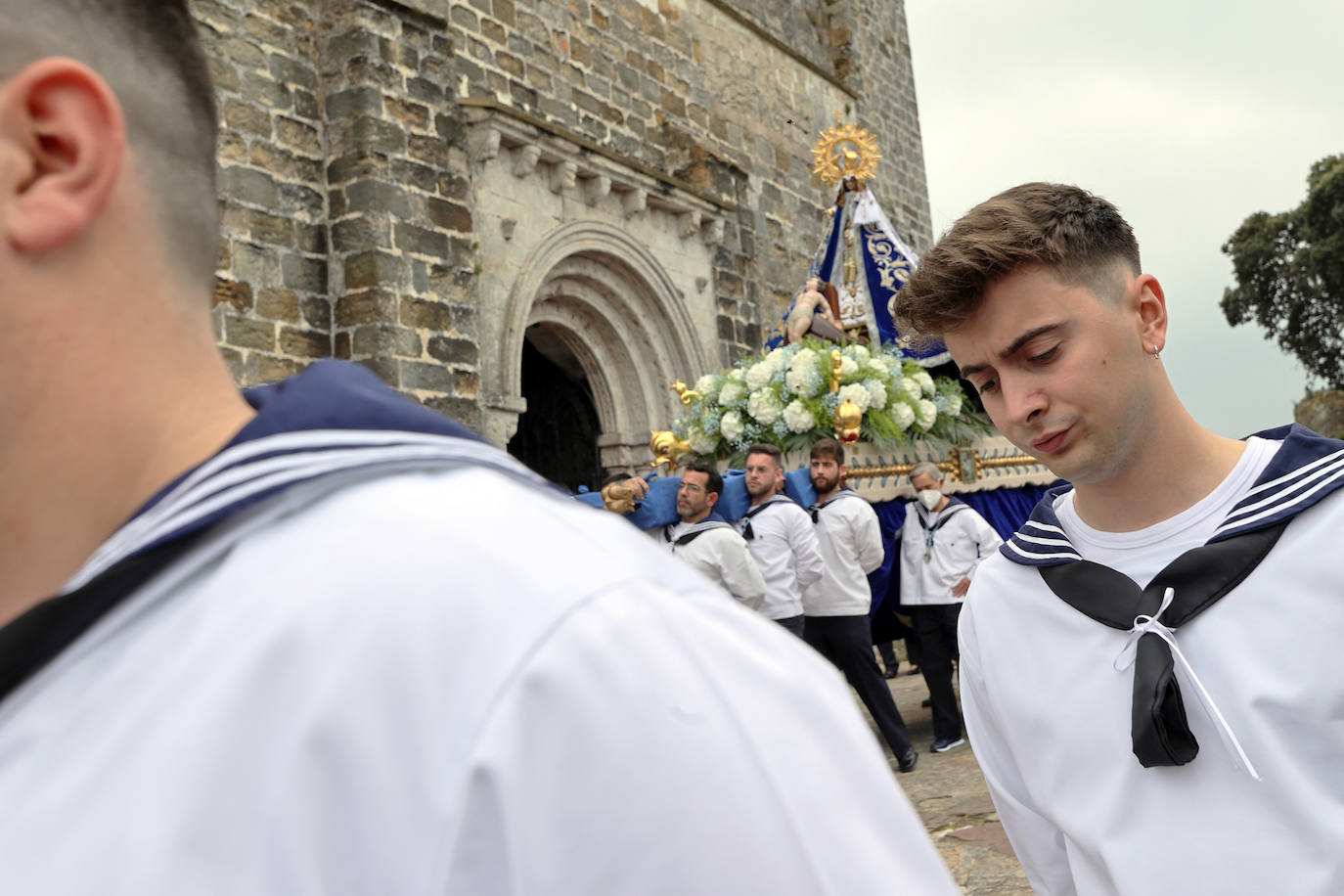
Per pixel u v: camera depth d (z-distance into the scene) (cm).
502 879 48
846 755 58
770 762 53
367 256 794
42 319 60
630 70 1213
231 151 758
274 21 802
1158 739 133
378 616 51
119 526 61
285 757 49
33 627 54
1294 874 124
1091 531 155
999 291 146
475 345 862
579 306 1091
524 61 1050
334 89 820
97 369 61
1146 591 141
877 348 775
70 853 48
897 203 1817
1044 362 145
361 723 49
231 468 57
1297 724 127
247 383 744
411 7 851
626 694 51
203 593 54
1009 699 155
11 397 60
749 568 553
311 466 57
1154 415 146
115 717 51
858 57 1755
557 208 1004
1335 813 124
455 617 52
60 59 61
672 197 1144
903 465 720
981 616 162
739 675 56
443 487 59
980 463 785
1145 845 135
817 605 607
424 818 48
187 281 66
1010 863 413
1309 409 3444
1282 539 135
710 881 49
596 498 598
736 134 1405
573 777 49
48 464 61
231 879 47
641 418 1127
